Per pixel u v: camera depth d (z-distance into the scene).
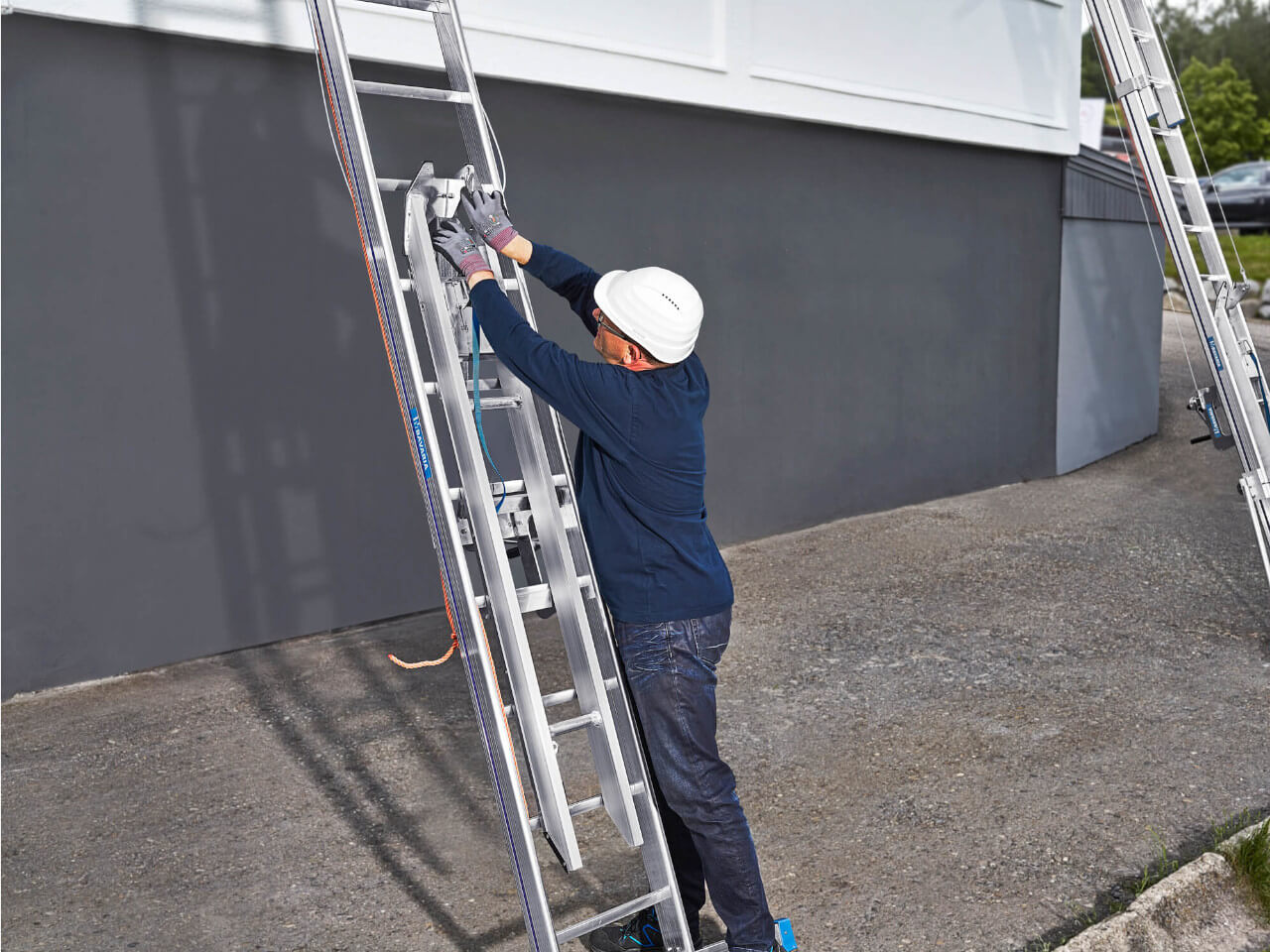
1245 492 5.77
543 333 6.53
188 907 3.29
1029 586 6.52
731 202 7.28
